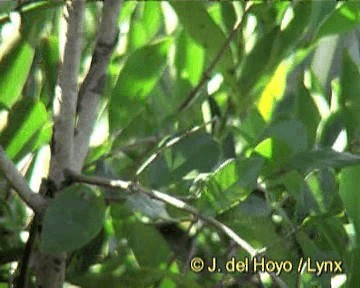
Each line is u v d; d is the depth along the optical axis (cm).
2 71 158
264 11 182
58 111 139
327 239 154
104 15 145
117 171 172
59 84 139
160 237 152
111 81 176
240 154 187
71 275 147
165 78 191
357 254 145
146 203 135
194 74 189
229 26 184
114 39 146
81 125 145
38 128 152
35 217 134
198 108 187
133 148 175
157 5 195
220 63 178
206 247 169
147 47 163
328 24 181
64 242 122
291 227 157
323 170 161
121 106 164
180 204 128
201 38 178
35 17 163
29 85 174
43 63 167
